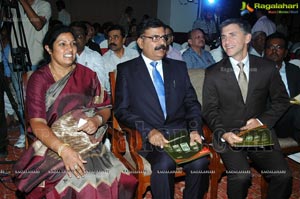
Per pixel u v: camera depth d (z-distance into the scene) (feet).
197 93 9.72
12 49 10.21
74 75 7.53
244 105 8.45
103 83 11.56
